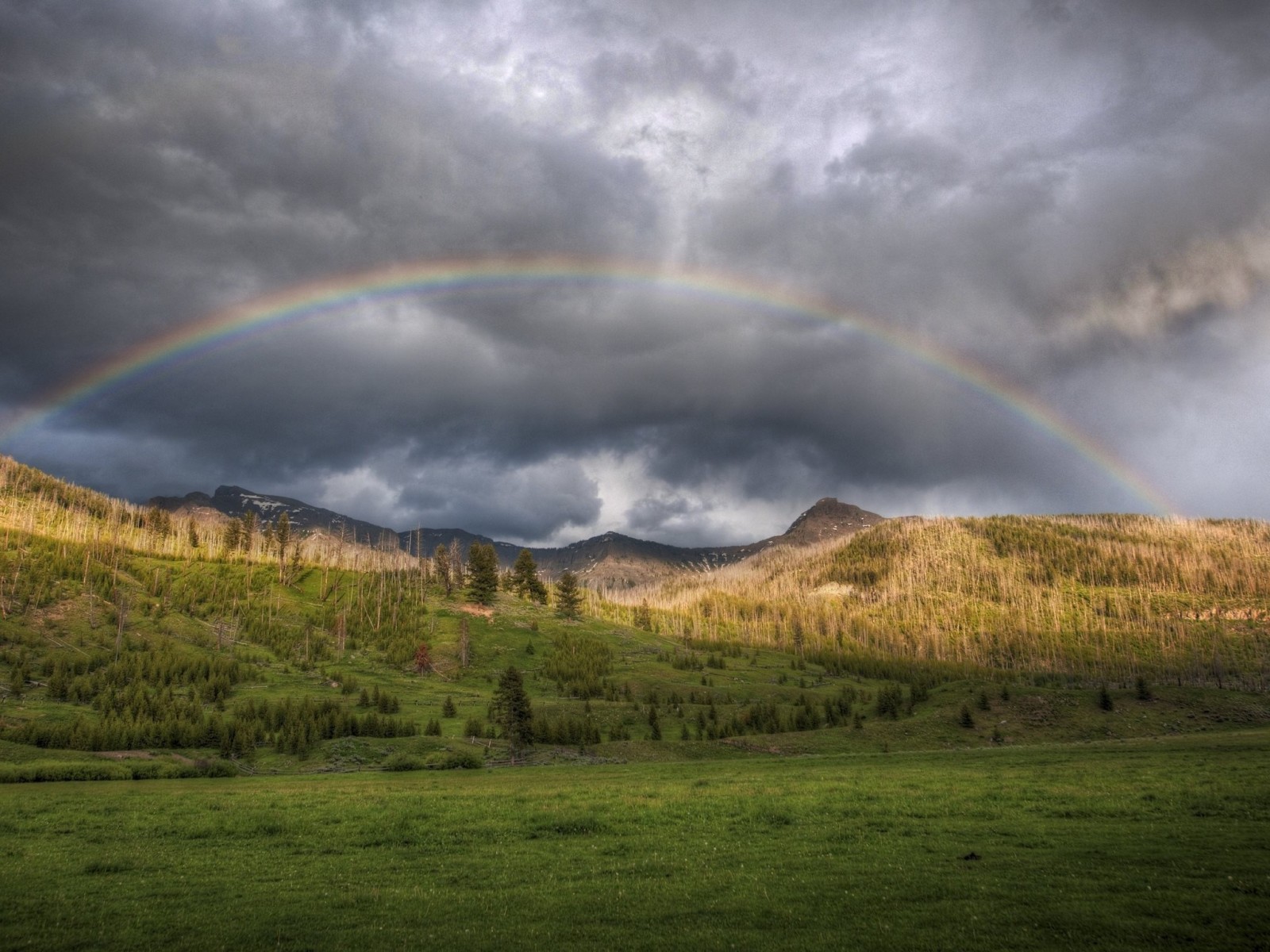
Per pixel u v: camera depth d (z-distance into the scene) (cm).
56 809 5200
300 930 2441
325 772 11275
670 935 2291
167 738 13200
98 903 2783
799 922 2380
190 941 2338
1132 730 15888
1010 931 2205
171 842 4006
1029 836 3531
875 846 3475
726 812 4534
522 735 13250
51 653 19188
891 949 2102
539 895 2812
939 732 15662
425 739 13588
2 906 2744
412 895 2845
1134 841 3309
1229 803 4094
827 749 14475
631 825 4222
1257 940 2062
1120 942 2092
